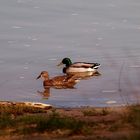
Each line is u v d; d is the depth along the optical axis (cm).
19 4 3656
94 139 1012
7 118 1300
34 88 2027
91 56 2520
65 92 1970
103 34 2925
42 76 2153
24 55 2531
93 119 1256
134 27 3070
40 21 3238
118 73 2205
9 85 2061
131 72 2208
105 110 1376
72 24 3161
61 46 2695
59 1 3722
